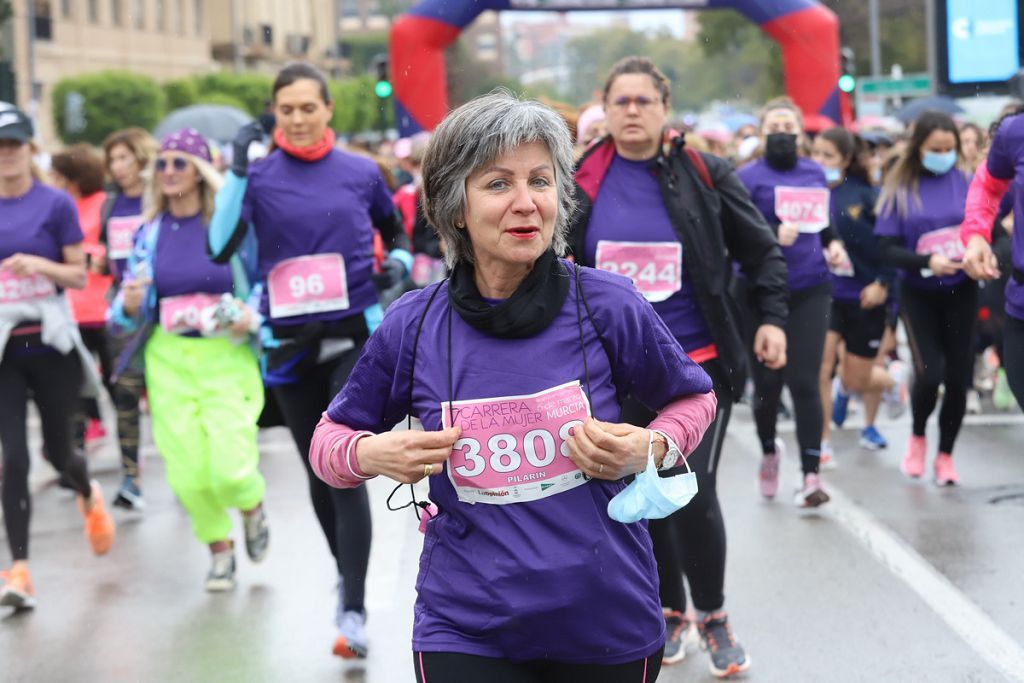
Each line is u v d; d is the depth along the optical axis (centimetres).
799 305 747
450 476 290
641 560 297
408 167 1492
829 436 869
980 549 647
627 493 282
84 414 885
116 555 706
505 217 282
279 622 578
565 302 293
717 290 476
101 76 3894
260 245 542
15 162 623
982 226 538
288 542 714
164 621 586
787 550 657
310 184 538
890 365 1025
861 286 874
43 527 778
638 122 473
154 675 518
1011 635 522
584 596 284
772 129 764
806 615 554
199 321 612
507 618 284
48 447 651
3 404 621
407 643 542
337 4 9000
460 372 289
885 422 1032
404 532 718
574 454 283
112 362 838
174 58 5916
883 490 787
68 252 632
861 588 589
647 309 299
